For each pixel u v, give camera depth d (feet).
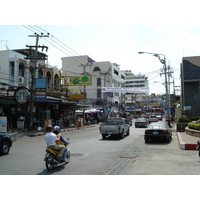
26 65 104.88
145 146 46.98
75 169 26.66
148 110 212.84
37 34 79.87
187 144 41.98
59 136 28.94
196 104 99.66
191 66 100.63
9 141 38.70
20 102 74.28
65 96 116.16
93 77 213.46
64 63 221.87
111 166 28.27
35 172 25.18
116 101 224.53
